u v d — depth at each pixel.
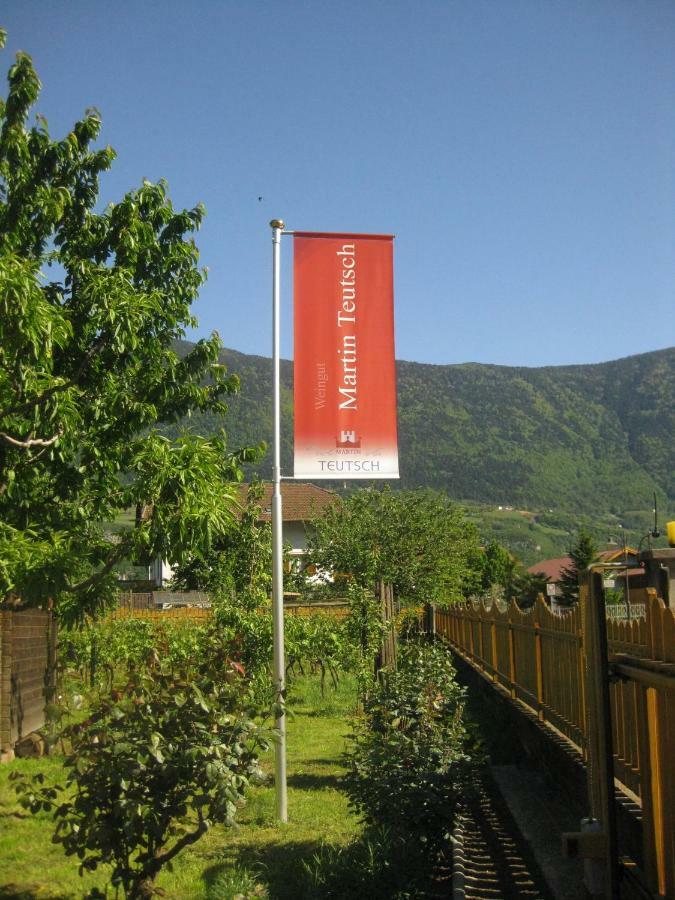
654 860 4.35
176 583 20.02
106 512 10.30
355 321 8.64
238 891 5.75
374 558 24.67
